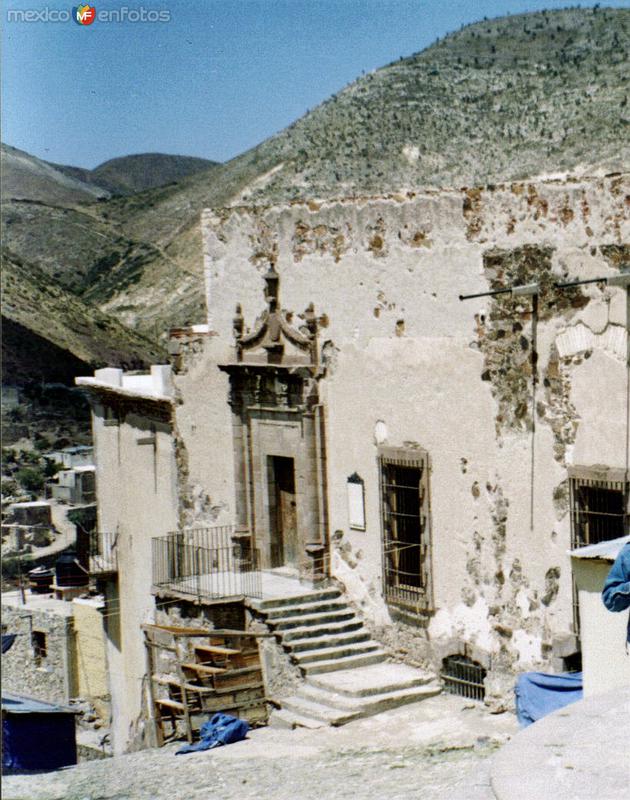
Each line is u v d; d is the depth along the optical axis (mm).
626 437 18688
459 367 21281
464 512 21375
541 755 8906
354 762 18359
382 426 22859
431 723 20266
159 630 24281
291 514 25453
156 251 106812
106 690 33250
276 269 24875
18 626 35750
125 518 29906
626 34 98375
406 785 16297
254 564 25859
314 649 22844
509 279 20312
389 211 22344
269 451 25391
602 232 18906
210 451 26797
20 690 35656
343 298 23438
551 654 19875
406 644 22625
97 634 33688
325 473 24156
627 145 78625
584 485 19344
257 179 106000
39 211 112438
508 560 20625
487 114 96062
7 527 41281
